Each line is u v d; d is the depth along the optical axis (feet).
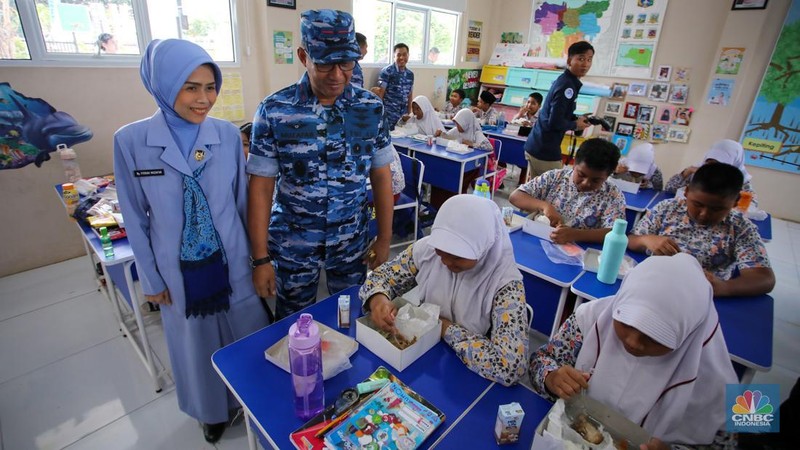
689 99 15.80
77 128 8.87
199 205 3.99
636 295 2.70
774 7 13.48
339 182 4.64
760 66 14.06
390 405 2.94
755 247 4.94
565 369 3.13
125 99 9.43
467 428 2.87
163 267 4.06
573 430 2.61
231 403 5.15
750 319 4.34
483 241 3.34
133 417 5.53
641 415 2.95
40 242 8.98
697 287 2.65
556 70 18.86
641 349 2.70
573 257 5.63
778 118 14.08
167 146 3.75
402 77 15.52
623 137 17.49
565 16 18.26
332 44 3.78
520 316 3.40
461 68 20.27
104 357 6.58
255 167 4.37
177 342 4.51
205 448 5.10
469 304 3.69
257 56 12.00
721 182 4.69
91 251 7.93
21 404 5.66
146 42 9.58
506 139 14.97
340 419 2.82
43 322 7.32
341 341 3.60
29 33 7.94
